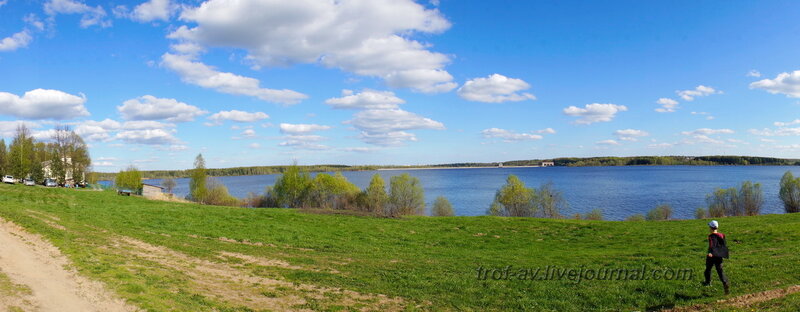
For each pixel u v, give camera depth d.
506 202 84.56
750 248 26.08
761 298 14.20
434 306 16.39
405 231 39.22
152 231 31.36
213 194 91.69
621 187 164.38
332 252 27.67
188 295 15.87
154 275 18.05
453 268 22.59
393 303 16.70
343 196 89.50
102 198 57.69
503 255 27.66
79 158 97.12
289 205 90.31
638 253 26.44
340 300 16.92
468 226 43.22
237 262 22.81
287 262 23.56
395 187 84.69
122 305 13.90
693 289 16.47
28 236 24.03
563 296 17.17
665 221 47.06
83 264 18.41
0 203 40.44
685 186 164.25
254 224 37.88
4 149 99.50
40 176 94.56
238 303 15.82
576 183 192.62
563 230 41.44
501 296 17.50
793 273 16.98
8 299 13.48
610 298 16.58
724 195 86.25
